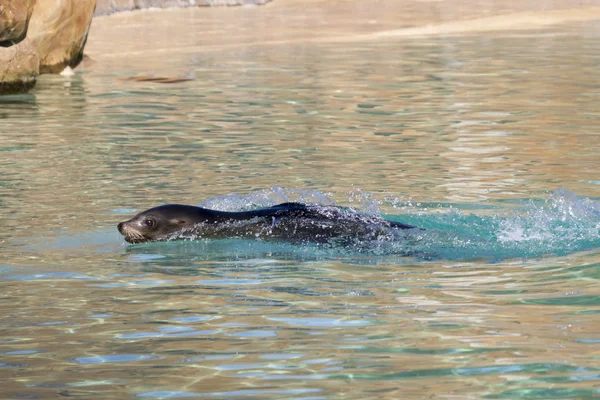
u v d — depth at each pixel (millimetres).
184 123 51531
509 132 47500
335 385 17234
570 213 31109
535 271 24719
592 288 22953
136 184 36500
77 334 20438
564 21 112688
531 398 16453
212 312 21797
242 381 17516
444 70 72875
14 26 64312
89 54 86312
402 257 26500
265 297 22922
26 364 18672
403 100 58875
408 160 40938
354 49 88125
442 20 114750
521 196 33938
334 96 60781
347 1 139750
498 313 21219
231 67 76312
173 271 25547
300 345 19391
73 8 74812
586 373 17484
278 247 27828
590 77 67438
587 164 39312
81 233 29672
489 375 17516
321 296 22891
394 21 114500
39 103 60125
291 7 133500
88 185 36312
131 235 28812
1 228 30172
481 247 27375
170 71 74562
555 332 19797
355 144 44906
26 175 38281
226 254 27234
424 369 17906
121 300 22938
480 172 38156
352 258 26516
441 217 30922
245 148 44156
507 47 88188
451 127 49250
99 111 56375
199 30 106438
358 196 34281
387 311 21562
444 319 20859
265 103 58406
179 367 18312
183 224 29125
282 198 34062
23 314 21953
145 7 129125
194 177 37812
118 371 18172
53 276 25156
